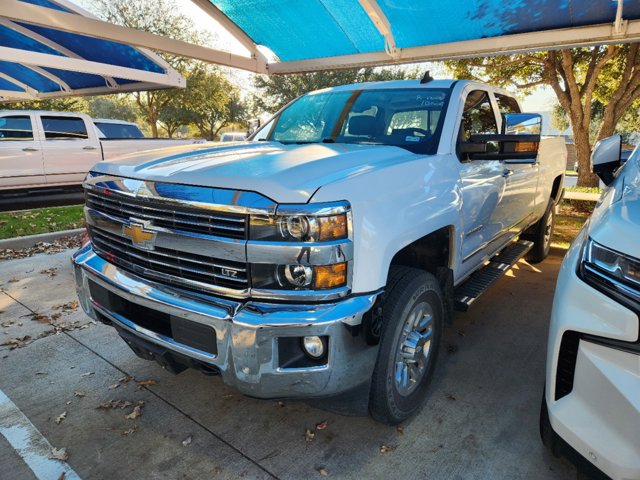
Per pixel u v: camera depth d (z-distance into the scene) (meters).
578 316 1.84
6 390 2.98
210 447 2.48
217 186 2.02
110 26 5.11
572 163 31.38
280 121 3.92
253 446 2.49
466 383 3.10
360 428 2.63
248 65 6.87
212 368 2.12
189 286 2.15
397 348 2.40
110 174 2.48
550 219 5.74
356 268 2.02
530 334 3.85
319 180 2.02
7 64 11.88
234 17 6.10
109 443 2.51
